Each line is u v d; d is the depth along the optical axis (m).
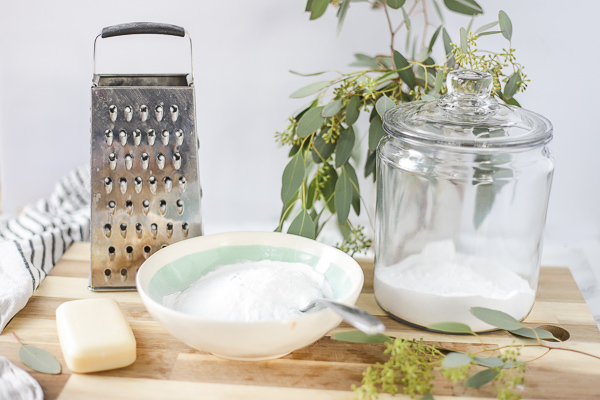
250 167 1.48
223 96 1.42
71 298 1.00
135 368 0.83
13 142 1.48
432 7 1.33
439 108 0.91
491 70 1.02
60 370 0.81
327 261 0.95
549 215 1.46
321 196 1.21
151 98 0.95
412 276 0.92
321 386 0.80
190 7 1.35
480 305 0.88
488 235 0.90
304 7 1.15
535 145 0.82
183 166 0.98
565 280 1.10
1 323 0.90
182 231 1.02
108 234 1.00
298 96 1.10
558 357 0.86
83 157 1.50
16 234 1.25
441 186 0.87
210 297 0.86
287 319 0.73
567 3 1.28
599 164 1.39
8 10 1.36
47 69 1.41
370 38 1.36
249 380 0.80
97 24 1.37
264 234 0.99
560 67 1.33
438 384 0.80
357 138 1.36
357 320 0.72
